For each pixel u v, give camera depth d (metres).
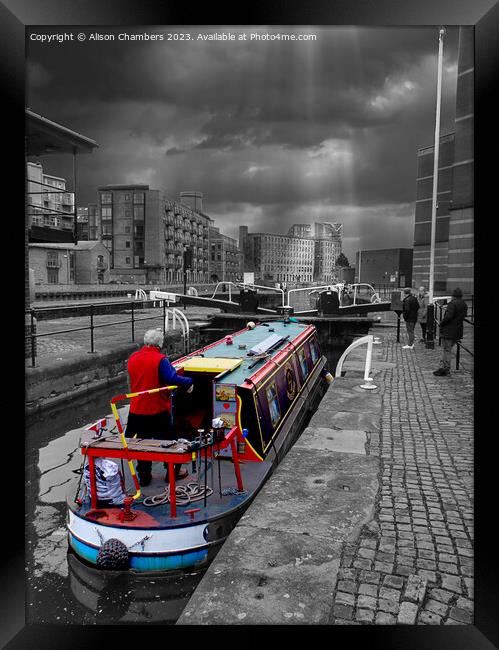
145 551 4.57
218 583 3.43
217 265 98.00
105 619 4.25
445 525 4.32
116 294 42.88
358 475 5.36
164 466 5.69
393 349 15.44
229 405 6.09
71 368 12.02
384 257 64.69
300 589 3.37
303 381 9.73
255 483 5.41
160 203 74.06
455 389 9.72
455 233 40.56
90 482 4.78
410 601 3.27
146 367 5.08
